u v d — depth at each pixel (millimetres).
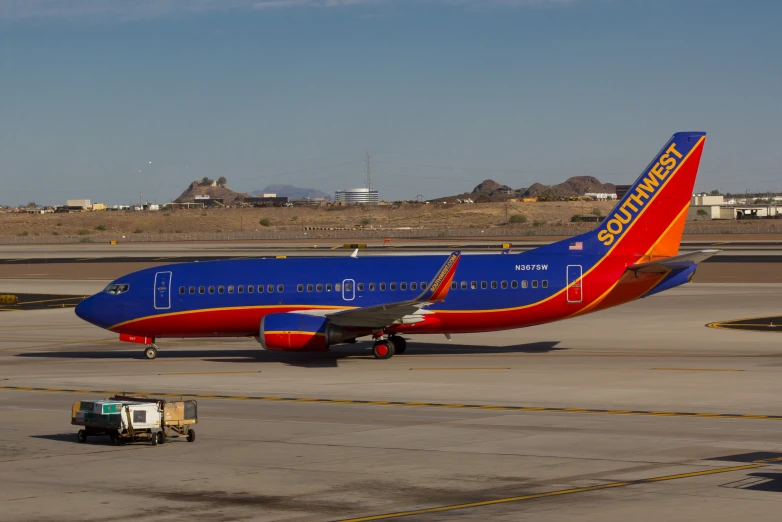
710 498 49469
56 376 104250
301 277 120875
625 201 118250
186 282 121375
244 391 92062
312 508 49031
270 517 47500
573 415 76125
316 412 79312
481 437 67375
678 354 115125
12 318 174375
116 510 49062
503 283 117125
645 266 114562
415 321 116062
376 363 112625
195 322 121062
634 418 74250
